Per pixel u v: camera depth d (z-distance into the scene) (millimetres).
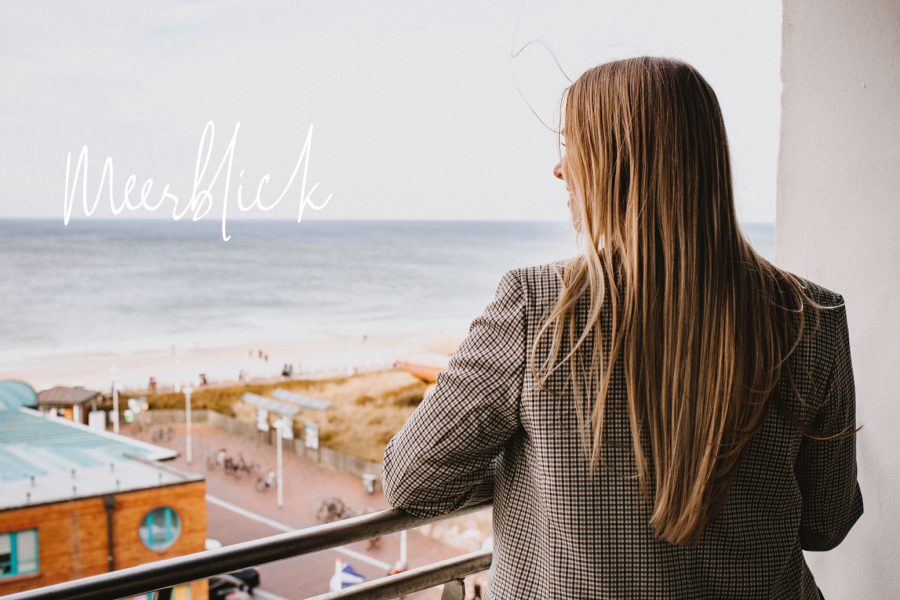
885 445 1415
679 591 708
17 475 17641
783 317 762
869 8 1423
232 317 68062
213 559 807
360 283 78562
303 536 849
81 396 46656
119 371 54844
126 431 44188
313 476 36781
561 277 761
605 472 711
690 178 729
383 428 43906
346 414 45906
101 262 81250
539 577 747
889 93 1399
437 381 778
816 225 1514
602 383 708
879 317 1422
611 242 753
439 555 23797
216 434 44750
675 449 688
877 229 1419
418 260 87688
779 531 766
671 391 698
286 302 72562
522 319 748
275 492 33969
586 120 781
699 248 719
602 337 718
